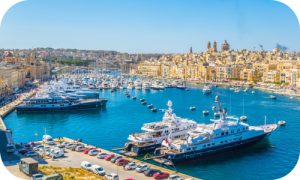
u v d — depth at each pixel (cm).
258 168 10738
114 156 10519
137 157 11475
